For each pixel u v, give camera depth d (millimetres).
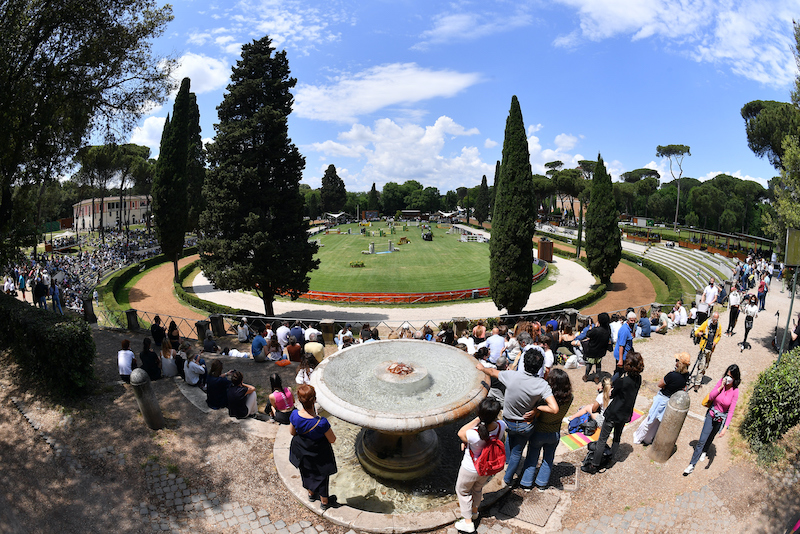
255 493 7414
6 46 13117
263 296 26484
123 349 11320
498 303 24500
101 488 7543
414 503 7410
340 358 9789
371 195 159125
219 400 9992
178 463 8156
